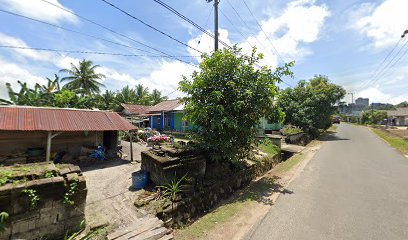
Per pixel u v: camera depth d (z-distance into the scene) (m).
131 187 7.33
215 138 7.95
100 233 4.53
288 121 23.58
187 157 7.32
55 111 10.91
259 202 6.50
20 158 9.92
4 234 3.75
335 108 27.02
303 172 9.82
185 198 6.04
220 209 6.18
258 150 11.91
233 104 7.51
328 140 22.09
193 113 7.89
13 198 3.80
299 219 5.35
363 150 15.32
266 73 8.08
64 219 4.38
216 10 10.80
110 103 36.38
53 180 4.24
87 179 8.34
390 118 51.53
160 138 16.11
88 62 32.69
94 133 12.73
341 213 5.61
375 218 5.32
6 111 9.51
